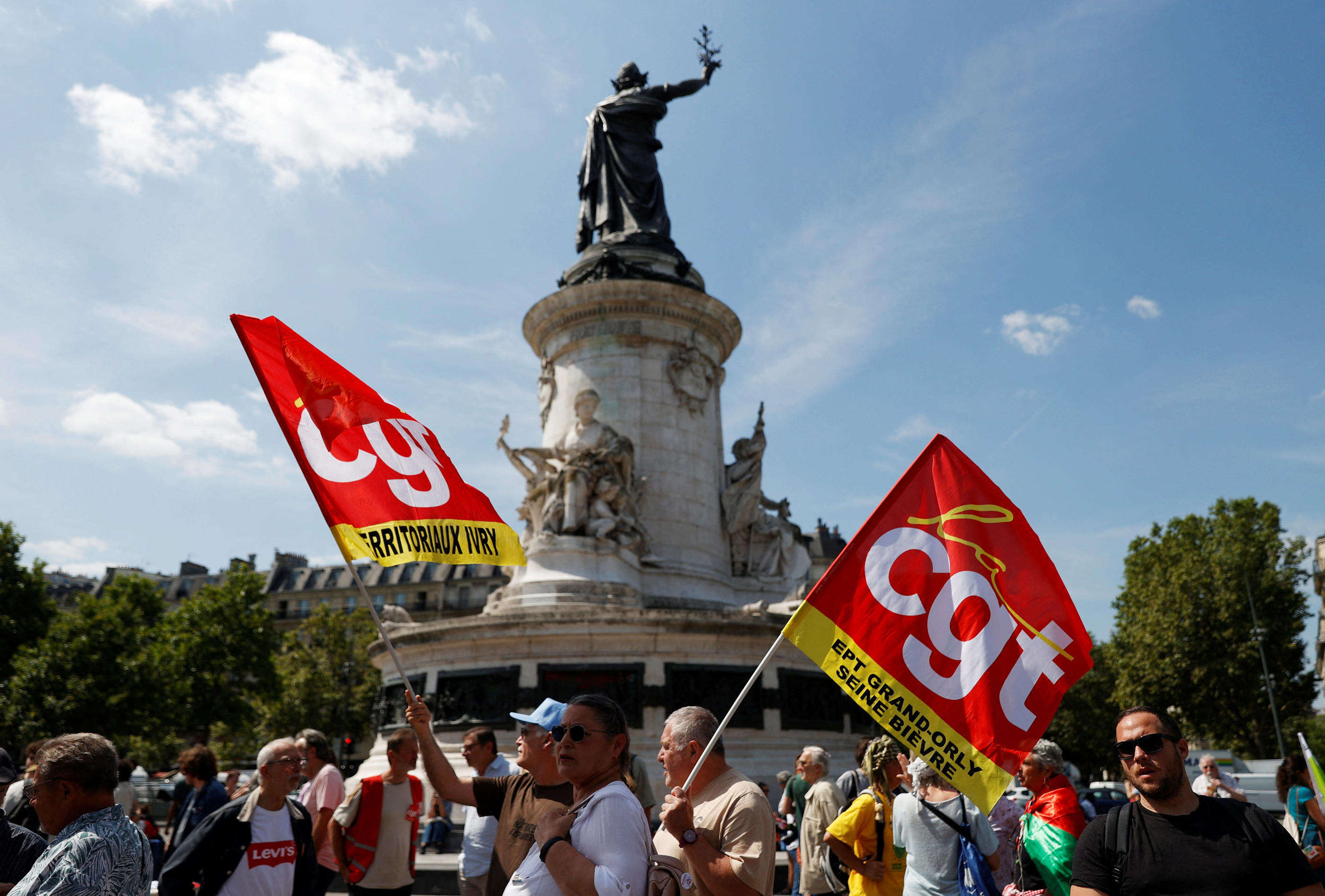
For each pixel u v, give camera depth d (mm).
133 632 48438
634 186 28312
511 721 18844
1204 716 50938
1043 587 5969
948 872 6633
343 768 28828
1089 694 65438
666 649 19406
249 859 6531
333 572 109312
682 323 25266
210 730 59031
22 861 5672
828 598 5996
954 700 5766
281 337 7344
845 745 20734
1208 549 53469
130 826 4523
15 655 45344
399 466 7426
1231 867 4223
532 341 27109
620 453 22469
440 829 16031
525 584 21109
